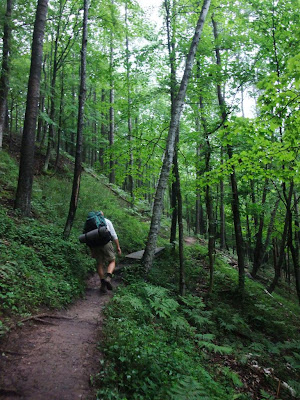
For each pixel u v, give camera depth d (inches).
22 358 117.3
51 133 525.7
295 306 471.5
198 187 377.4
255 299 391.5
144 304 224.1
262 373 219.9
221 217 698.2
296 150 261.6
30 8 455.8
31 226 278.8
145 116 703.1
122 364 126.7
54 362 119.4
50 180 483.5
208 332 266.5
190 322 266.8
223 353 233.5
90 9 419.5
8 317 141.7
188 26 384.2
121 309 193.8
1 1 442.9
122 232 430.6
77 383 109.2
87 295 228.1
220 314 306.3
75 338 144.3
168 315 229.3
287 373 237.1
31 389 100.9
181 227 331.3
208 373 173.8
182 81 297.0
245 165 298.8
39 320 152.3
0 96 435.8
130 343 143.1
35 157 548.1
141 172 405.4
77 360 123.9
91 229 234.1
